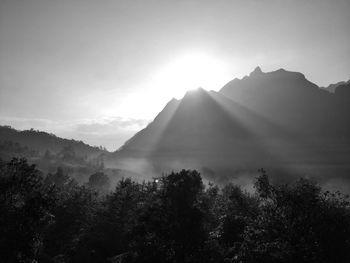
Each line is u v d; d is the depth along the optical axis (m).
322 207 23.61
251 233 25.09
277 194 25.09
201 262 26.44
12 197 29.66
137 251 28.23
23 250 27.77
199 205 29.72
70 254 46.62
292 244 22.69
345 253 22.06
